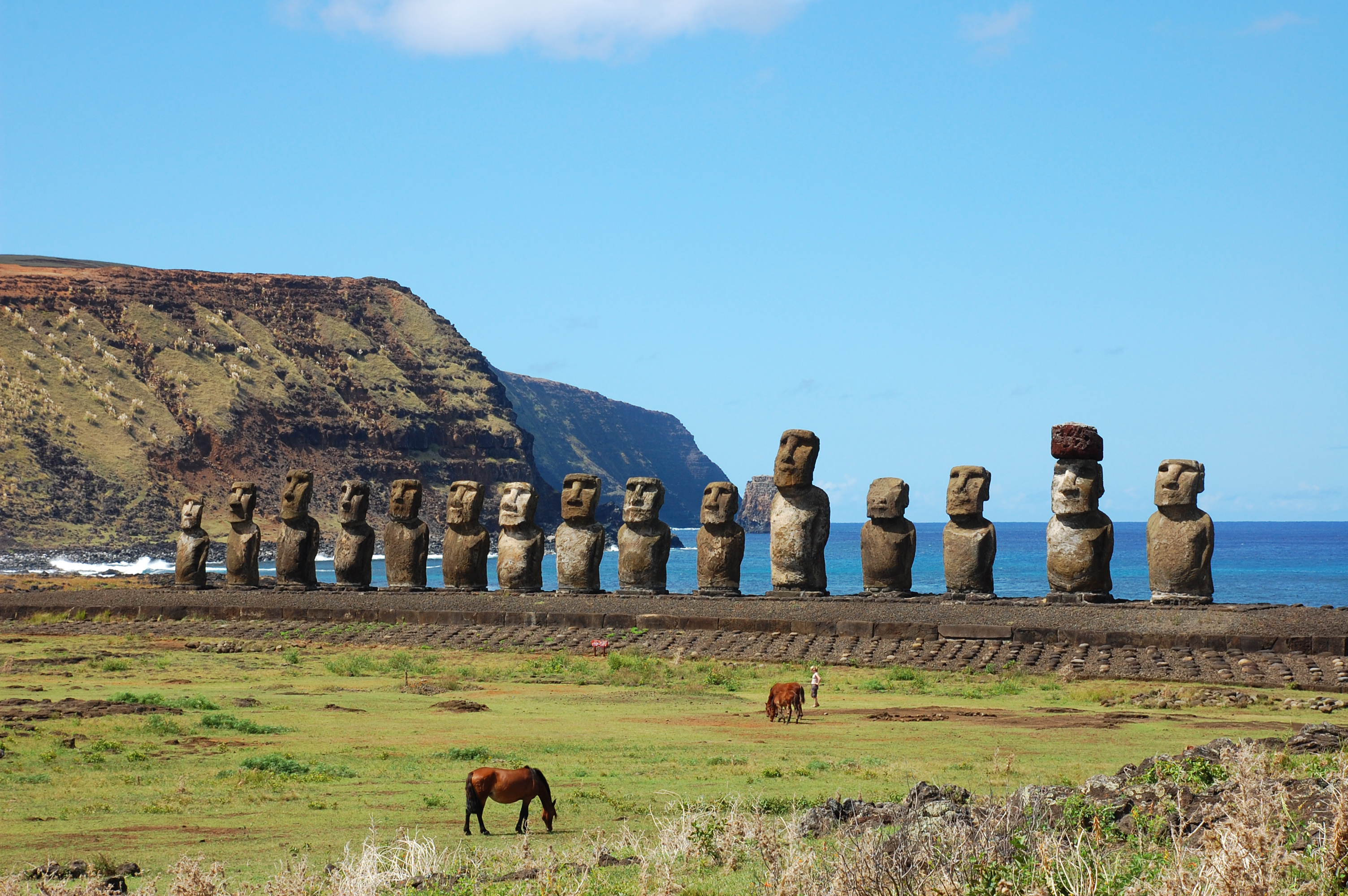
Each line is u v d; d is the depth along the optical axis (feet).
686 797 90.74
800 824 71.20
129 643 238.07
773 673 186.50
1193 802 65.46
